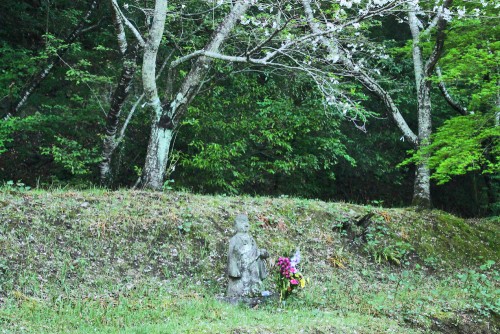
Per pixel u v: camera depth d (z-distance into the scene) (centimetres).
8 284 821
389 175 2106
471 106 1559
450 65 1481
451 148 1291
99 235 1002
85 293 851
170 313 812
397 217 1411
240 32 1324
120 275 934
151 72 1230
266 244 1147
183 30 1602
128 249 1001
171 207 1141
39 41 1817
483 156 1450
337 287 1062
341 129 1961
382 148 2069
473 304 1054
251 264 931
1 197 1034
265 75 1750
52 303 800
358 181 2120
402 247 1307
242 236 940
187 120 1530
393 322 906
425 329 927
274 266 1084
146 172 1262
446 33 1452
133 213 1088
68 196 1109
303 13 1427
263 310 893
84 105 1642
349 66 1388
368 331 828
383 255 1253
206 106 1633
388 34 2095
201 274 1006
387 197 2159
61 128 1642
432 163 1348
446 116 2006
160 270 984
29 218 987
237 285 923
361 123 1995
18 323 713
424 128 1530
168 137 1272
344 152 1747
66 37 1678
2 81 1519
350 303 988
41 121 1512
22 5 1733
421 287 1151
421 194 1513
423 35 1559
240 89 1689
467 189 2161
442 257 1338
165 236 1063
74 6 1764
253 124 1645
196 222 1118
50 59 1550
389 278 1145
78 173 1466
